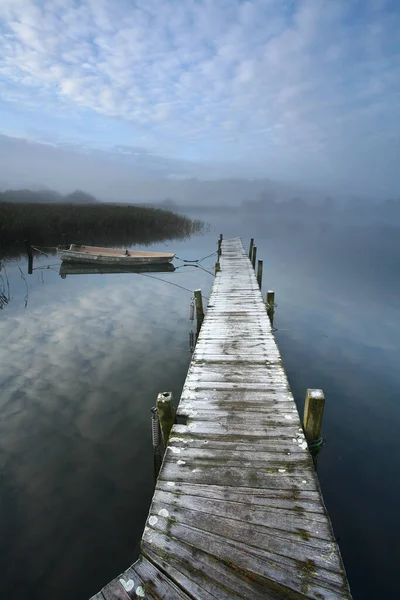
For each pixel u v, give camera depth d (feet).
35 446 18.04
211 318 29.37
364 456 18.92
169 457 12.96
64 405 21.62
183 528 9.99
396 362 29.58
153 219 110.83
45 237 85.35
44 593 11.56
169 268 63.46
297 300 46.83
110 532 13.70
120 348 30.04
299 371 27.94
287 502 10.85
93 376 25.25
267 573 8.71
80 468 16.76
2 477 15.96
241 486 11.50
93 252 65.26
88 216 99.14
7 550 12.82
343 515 15.37
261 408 16.01
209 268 66.28
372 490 16.72
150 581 8.64
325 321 39.01
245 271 49.29
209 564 8.98
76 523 14.01
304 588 8.34
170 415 14.26
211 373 19.58
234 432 14.33
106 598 8.28
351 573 12.95
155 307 41.83
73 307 40.93
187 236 114.11
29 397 22.30
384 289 52.26
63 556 12.74
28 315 37.78
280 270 65.57
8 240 77.77
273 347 23.07
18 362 26.96
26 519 14.05
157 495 11.21
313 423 13.58
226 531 9.87
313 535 9.70
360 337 34.71
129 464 17.15
